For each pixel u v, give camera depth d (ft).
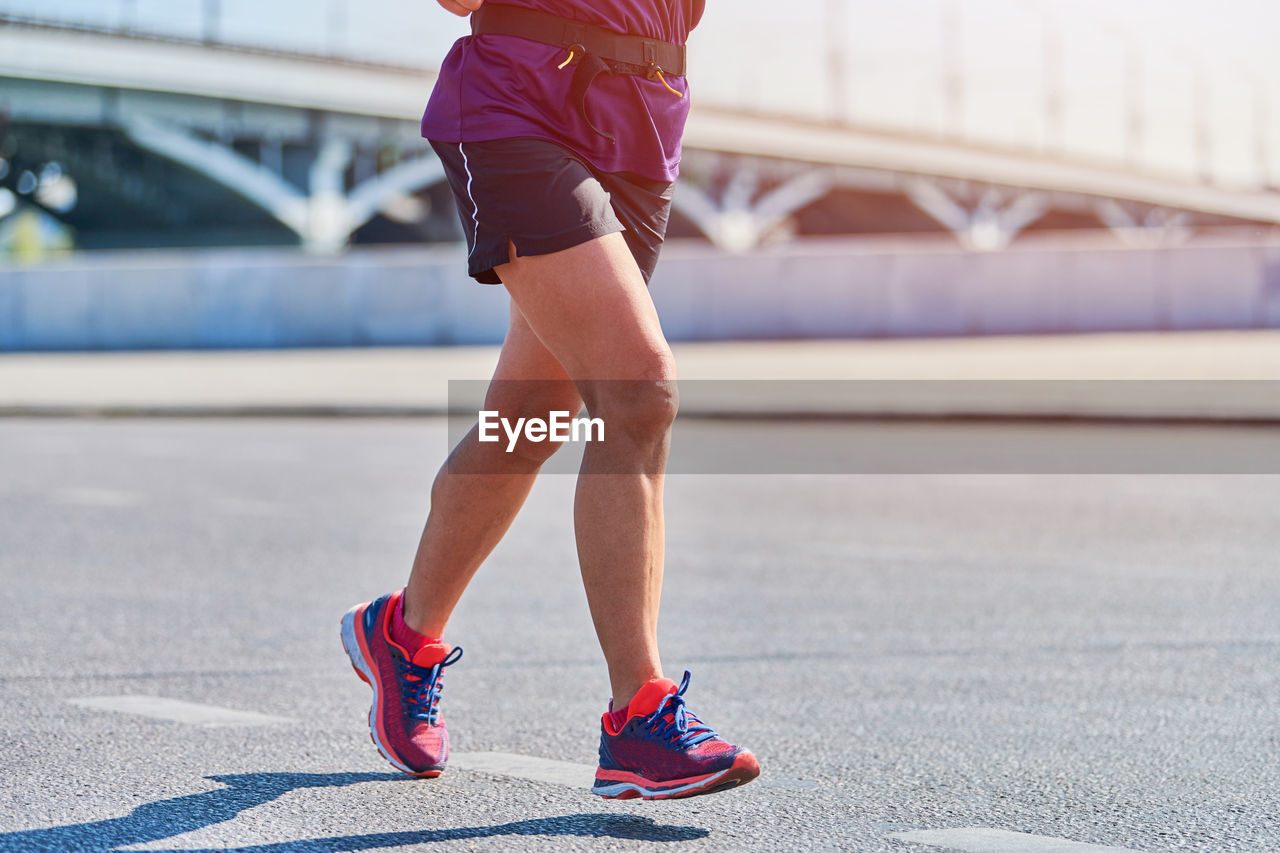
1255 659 15.08
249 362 82.38
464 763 10.89
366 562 22.07
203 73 214.07
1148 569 21.29
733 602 18.67
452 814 9.42
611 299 8.64
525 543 24.32
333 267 92.27
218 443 44.32
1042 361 67.41
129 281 93.71
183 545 23.85
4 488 32.42
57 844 8.70
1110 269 84.79
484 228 8.87
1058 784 10.37
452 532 9.83
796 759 11.10
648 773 8.80
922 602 18.65
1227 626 16.96
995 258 85.87
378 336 91.91
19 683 13.85
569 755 11.18
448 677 14.28
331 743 11.47
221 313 92.79
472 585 19.98
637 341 8.66
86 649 15.58
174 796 9.83
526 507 29.73
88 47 204.23
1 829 9.02
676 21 9.41
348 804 9.65
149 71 209.15
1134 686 13.83
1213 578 20.44
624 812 9.51
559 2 8.91
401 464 37.73
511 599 18.85
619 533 8.80
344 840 8.80
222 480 34.04
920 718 12.54
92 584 20.01
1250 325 83.25
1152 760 11.10
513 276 8.86
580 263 8.66
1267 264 82.99
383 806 9.61
